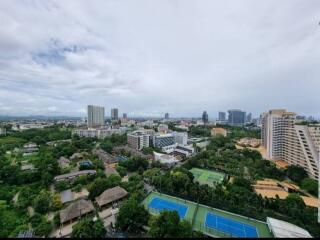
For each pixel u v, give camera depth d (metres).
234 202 72.88
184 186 83.69
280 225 57.62
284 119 134.38
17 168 103.44
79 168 114.38
